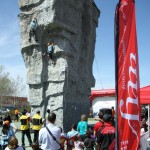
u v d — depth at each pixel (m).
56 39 23.53
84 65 26.78
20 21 25.00
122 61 6.09
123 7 6.19
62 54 23.22
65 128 22.72
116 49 6.06
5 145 12.36
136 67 6.38
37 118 18.12
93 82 28.83
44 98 23.78
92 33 28.42
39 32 23.86
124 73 6.11
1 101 83.94
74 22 24.75
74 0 24.92
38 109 24.02
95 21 29.05
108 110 9.11
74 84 24.56
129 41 6.29
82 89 26.22
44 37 24.06
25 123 18.03
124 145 5.95
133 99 6.21
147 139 8.65
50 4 22.77
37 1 23.86
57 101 23.03
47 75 23.80
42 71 23.89
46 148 8.53
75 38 24.84
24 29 24.72
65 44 23.27
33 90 24.38
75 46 24.70
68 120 23.30
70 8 24.42
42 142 8.62
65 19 23.64
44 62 24.08
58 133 8.69
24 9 24.88
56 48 23.36
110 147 7.95
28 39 24.41
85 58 26.86
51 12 22.69
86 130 12.77
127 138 6.03
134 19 6.48
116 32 6.08
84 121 13.70
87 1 27.28
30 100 24.33
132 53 6.33
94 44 29.22
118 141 5.87
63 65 23.11
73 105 24.30
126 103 6.09
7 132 12.53
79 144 12.05
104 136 8.15
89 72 27.84
